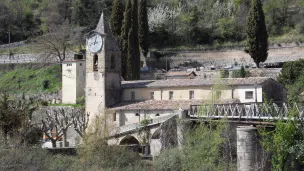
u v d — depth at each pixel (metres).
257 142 52.88
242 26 129.38
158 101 75.50
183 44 133.00
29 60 127.12
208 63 121.12
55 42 117.75
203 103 65.38
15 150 56.16
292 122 49.31
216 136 57.03
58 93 109.44
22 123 64.62
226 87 68.50
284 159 49.50
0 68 127.81
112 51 80.31
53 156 59.81
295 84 77.62
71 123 77.31
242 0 143.38
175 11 146.25
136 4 92.06
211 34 131.75
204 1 152.62
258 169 51.59
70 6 150.62
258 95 67.12
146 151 67.31
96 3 140.50
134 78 90.69
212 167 55.00
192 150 57.34
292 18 128.88
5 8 155.62
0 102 65.06
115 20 99.12
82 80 103.12
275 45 120.00
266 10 131.88
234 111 58.31
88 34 80.94
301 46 113.69
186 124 61.91
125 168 58.22
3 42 149.75
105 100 78.88
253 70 94.88
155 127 67.75
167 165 57.34
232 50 120.69
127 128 70.75
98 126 64.69
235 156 57.91
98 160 59.09
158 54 124.75
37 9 169.50
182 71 103.44
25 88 116.88
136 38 91.81
